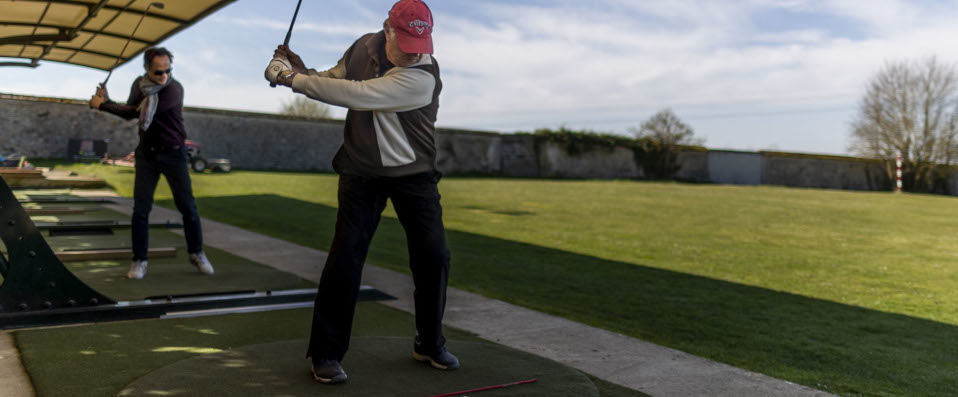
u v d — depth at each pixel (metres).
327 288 2.11
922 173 30.77
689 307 4.18
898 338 3.50
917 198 22.73
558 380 2.30
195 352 2.48
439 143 27.09
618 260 6.33
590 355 2.77
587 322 3.54
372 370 2.29
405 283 4.26
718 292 4.80
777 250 7.60
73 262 4.41
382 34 2.09
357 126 2.08
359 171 2.10
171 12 6.41
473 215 10.38
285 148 22.41
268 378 2.14
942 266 6.68
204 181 13.80
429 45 2.00
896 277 5.86
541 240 7.68
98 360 2.32
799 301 4.55
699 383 2.43
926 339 3.50
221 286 3.76
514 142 29.06
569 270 5.59
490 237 7.73
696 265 6.19
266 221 8.13
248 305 3.28
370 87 1.96
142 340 2.61
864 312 4.23
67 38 7.35
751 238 8.77
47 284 2.79
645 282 5.13
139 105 3.84
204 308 3.17
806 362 2.93
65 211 7.41
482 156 28.45
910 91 30.27
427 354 2.35
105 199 9.23
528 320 3.42
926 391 2.55
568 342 2.98
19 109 17.25
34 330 2.66
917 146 30.48
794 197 19.50
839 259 6.99
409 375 2.25
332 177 18.77
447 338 2.94
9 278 2.69
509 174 29.11
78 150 16.94
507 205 12.62
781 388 2.43
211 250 5.38
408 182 2.13
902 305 4.53
